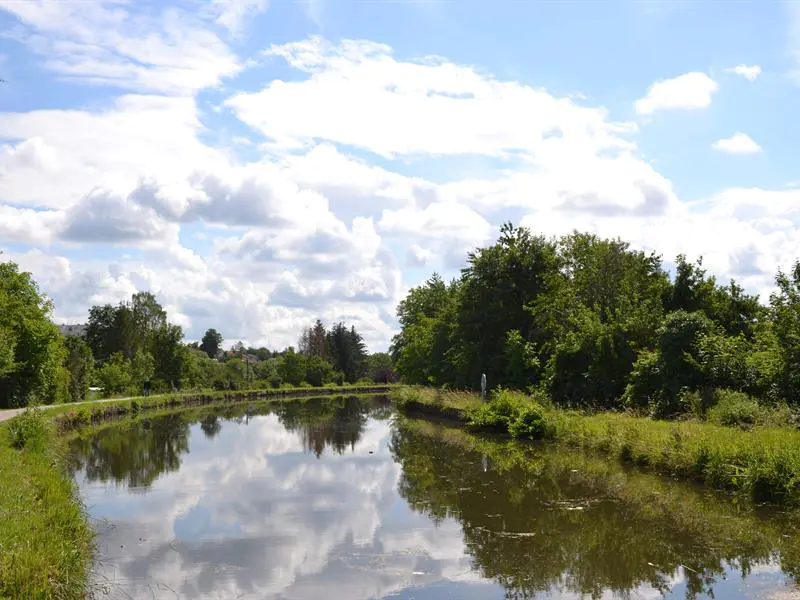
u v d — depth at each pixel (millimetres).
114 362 61188
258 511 14102
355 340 112250
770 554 10336
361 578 9703
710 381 21578
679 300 29812
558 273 38125
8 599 7379
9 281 40281
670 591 8945
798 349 19234
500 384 34188
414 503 14773
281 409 51500
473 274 37906
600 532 11922
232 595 9000
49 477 14328
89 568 10070
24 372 38125
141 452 24219
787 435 15227
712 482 14906
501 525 12625
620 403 25422
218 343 141625
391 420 38562
